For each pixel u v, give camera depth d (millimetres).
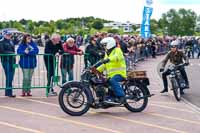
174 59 14438
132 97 11109
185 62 14484
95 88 10836
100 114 11047
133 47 25828
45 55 13711
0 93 14234
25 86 13508
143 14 37406
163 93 15102
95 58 15625
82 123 9945
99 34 17844
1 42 13203
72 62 14430
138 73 11227
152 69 25984
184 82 14758
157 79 19969
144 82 11250
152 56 38812
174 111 11719
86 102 10789
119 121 10242
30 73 13516
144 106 11422
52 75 13781
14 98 13195
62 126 9594
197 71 26047
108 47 10992
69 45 14359
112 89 10867
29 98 13227
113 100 10883
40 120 10188
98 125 9773
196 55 46969
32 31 85312
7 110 11320
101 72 10938
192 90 16406
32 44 13484
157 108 12078
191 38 46844
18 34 45125
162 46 45531
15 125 9602
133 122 10164
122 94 10914
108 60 10781
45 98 13273
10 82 13344
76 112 10742
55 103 12477
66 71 14344
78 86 10742
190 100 13883
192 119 10695
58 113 11062
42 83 16375
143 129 9445
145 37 37594
